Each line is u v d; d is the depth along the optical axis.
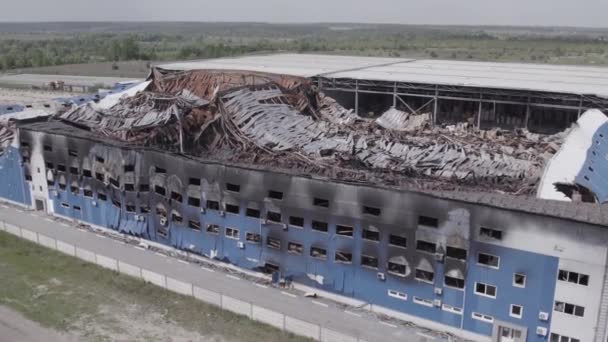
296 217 46.34
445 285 41.06
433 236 40.69
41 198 66.12
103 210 59.97
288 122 57.88
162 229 55.47
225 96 60.12
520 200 39.72
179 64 98.56
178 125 57.56
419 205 40.75
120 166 56.28
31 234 57.78
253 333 41.12
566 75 81.62
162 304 45.28
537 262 37.31
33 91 144.12
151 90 76.25
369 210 42.97
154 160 53.97
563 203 38.94
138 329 41.50
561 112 71.38
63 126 65.75
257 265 49.50
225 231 50.72
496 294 39.25
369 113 81.31
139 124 59.75
